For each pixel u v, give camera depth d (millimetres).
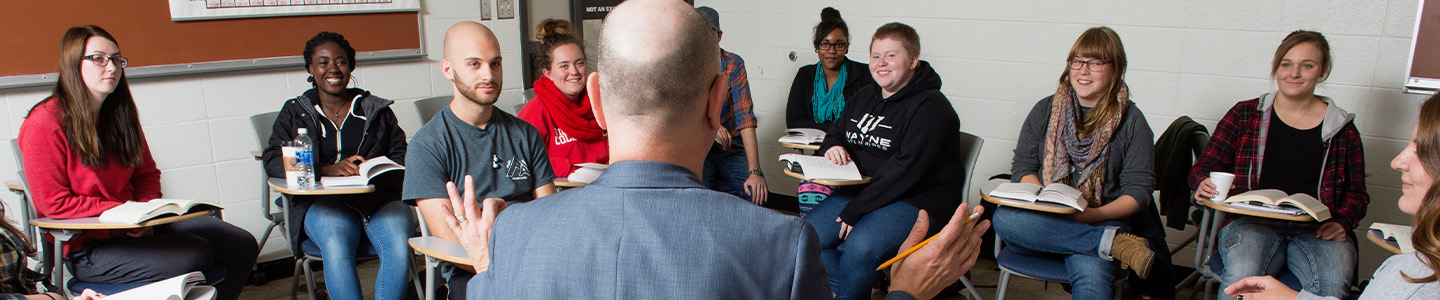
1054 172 2453
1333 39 2852
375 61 3363
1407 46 2721
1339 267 2186
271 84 3174
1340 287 2174
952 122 2418
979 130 3660
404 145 2809
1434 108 1265
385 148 2756
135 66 2807
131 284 2107
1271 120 2535
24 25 2594
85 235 2154
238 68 3043
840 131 2719
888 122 2465
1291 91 2447
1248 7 2951
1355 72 2842
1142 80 3227
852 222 2414
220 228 2408
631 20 720
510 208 768
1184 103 3160
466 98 1918
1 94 2611
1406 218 2867
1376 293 1263
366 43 3336
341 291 2271
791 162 2600
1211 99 3102
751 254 678
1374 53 2791
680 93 717
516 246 713
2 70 2578
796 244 701
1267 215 2178
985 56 3549
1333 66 2879
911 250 957
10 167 2670
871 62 2465
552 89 2627
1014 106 3527
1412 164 1333
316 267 3320
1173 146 2713
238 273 2404
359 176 2414
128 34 2775
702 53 724
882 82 2447
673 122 730
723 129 3166
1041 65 3410
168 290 1653
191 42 2916
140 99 2855
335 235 2328
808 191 2941
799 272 692
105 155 2197
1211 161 2607
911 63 2428
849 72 3580
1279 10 2902
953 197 2459
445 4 3547
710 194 716
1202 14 3039
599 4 4023
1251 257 2271
